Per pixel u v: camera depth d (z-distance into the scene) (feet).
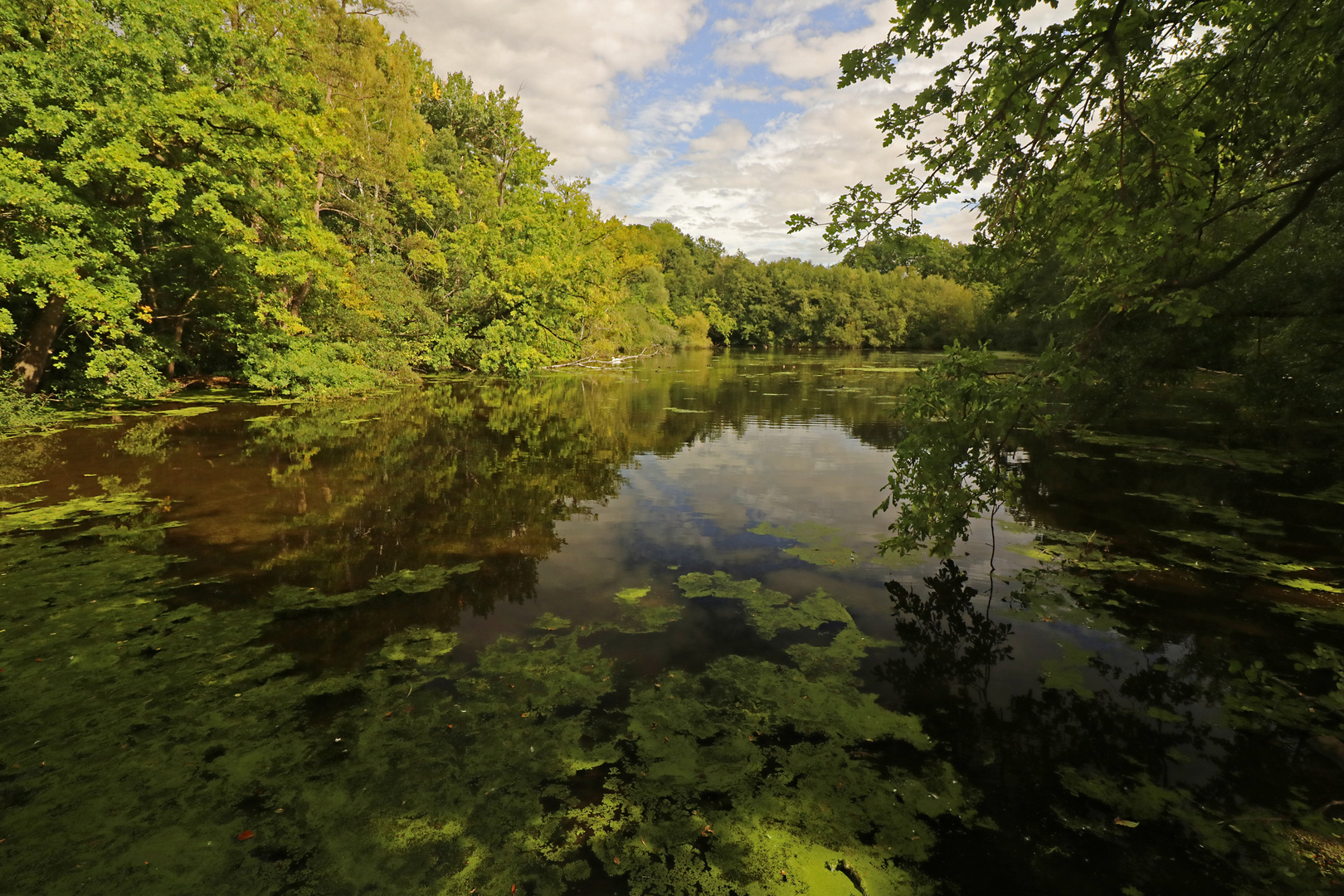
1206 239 17.75
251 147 40.75
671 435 41.24
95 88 33.94
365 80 62.59
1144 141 12.32
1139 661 13.04
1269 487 27.07
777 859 8.07
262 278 49.16
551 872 7.86
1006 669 12.81
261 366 48.08
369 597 15.89
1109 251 13.43
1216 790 9.35
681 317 202.39
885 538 21.15
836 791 9.36
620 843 8.34
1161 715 11.20
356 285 58.23
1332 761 9.96
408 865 7.90
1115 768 9.84
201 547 18.80
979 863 8.04
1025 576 17.63
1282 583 16.89
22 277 30.83
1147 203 13.29
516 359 78.59
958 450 16.60
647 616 15.21
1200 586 16.78
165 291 49.39
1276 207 23.29
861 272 209.97
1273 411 28.45
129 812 8.64
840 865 8.00
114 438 33.30
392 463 30.45
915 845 8.34
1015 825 8.68
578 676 12.46
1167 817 8.80
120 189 37.17
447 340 75.72
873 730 10.82
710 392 68.33
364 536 20.30
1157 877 7.80
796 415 51.13
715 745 10.44
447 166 89.45
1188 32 12.10
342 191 67.97
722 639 14.10
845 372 99.60
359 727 10.70
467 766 9.80
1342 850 8.18
